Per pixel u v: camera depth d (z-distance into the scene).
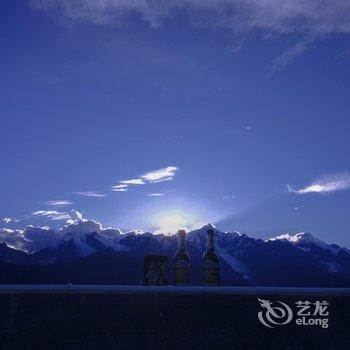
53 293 3.31
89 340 3.27
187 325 3.38
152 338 3.33
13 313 3.24
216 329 3.40
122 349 3.28
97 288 3.36
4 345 3.19
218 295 3.46
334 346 3.45
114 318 3.32
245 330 3.42
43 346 3.22
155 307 3.38
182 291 3.43
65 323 3.27
